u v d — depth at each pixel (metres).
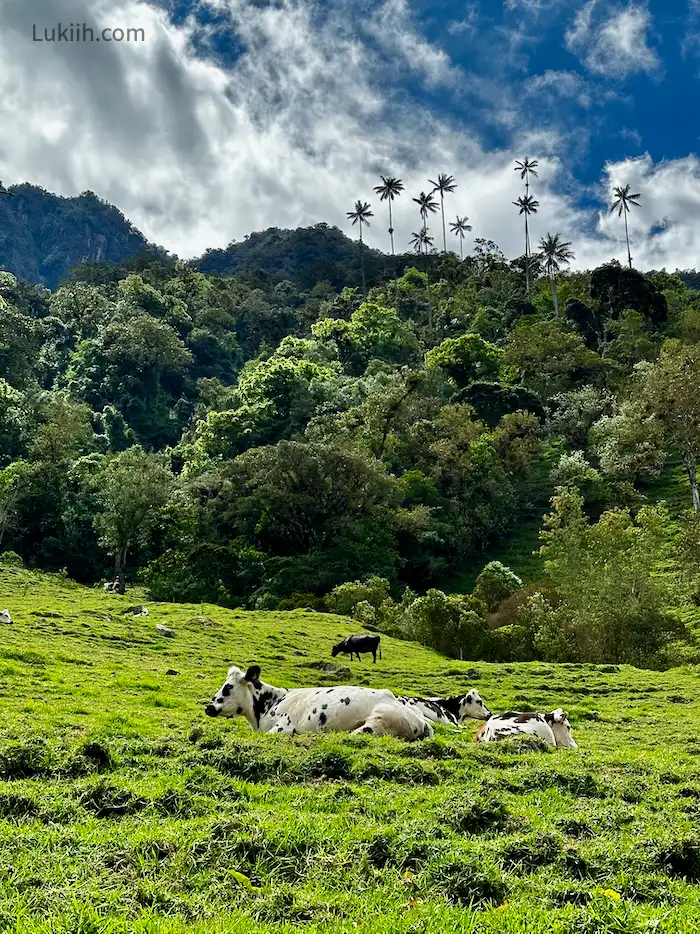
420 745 12.35
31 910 5.70
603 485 96.44
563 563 55.50
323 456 80.94
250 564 73.12
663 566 69.00
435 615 49.72
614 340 136.88
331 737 12.40
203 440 119.19
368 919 5.87
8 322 157.00
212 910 5.93
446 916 5.92
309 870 6.84
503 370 127.00
